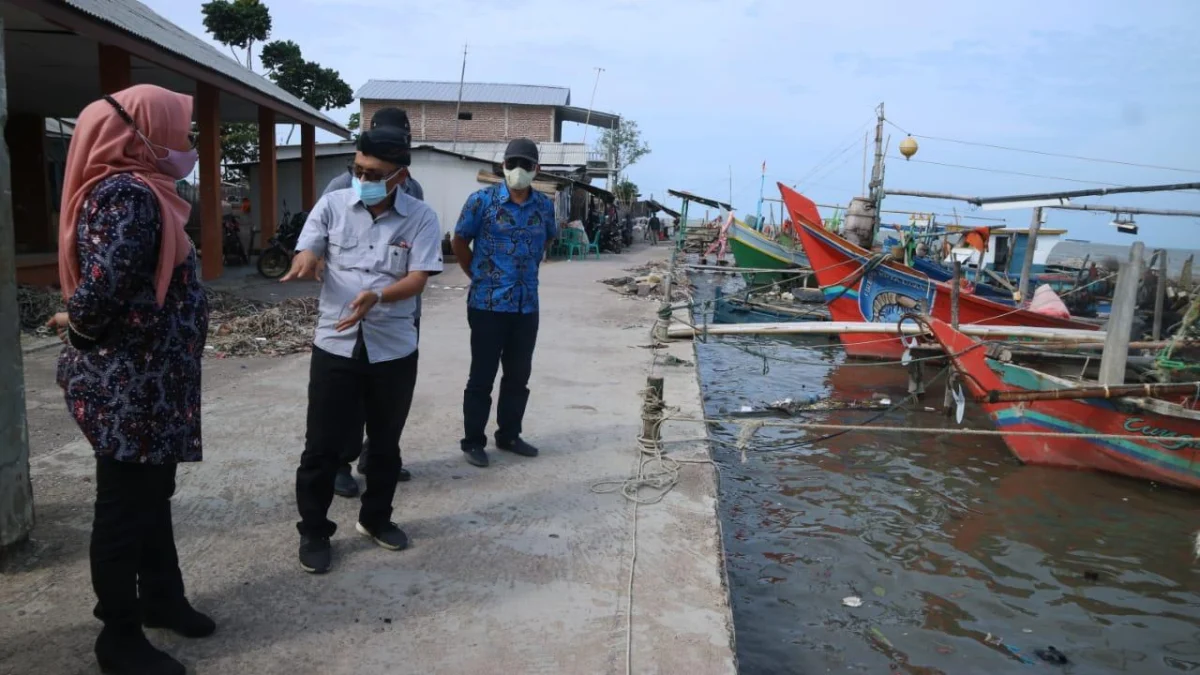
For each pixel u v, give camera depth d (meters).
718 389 9.85
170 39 11.10
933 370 11.52
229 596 3.06
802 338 14.18
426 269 3.23
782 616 4.34
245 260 16.94
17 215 16.58
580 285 15.71
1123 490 6.58
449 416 5.65
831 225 29.11
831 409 8.90
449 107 39.84
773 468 6.88
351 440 3.98
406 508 4.00
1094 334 9.24
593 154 53.88
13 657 2.57
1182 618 4.54
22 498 3.20
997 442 7.77
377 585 3.21
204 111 13.12
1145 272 12.35
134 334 2.30
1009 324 11.92
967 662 3.98
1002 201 13.92
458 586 3.24
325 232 3.21
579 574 3.40
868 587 4.74
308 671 2.61
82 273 2.20
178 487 4.10
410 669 2.66
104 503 2.37
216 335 8.37
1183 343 7.07
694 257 29.91
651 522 3.99
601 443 5.21
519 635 2.90
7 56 11.66
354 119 40.31
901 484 6.56
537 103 39.72
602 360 8.01
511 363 4.78
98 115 2.20
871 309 12.18
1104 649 4.18
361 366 3.20
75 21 8.05
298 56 28.67
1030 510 6.07
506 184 4.54
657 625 3.03
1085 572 5.07
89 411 2.30
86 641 2.67
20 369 3.18
